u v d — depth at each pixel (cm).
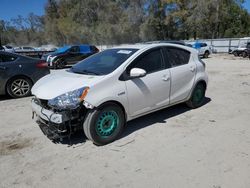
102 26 5166
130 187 288
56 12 7006
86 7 5681
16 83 706
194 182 293
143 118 506
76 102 353
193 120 494
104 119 384
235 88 815
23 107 619
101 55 480
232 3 4941
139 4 4675
